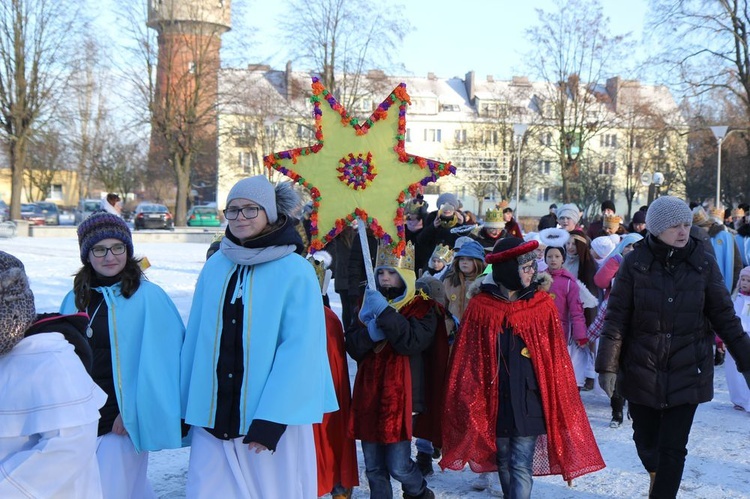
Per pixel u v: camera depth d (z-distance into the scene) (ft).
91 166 165.07
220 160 195.42
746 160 139.03
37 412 8.65
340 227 15.08
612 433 22.26
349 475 15.29
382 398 14.83
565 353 15.14
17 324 8.65
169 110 126.11
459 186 197.06
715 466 19.29
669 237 14.90
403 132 15.20
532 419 14.46
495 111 193.36
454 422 14.85
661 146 148.25
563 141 147.43
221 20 127.44
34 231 107.65
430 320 15.06
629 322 15.51
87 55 120.26
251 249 11.80
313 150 15.10
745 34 107.34
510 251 14.76
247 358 11.50
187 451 19.92
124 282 12.86
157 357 12.58
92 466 9.39
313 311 11.64
